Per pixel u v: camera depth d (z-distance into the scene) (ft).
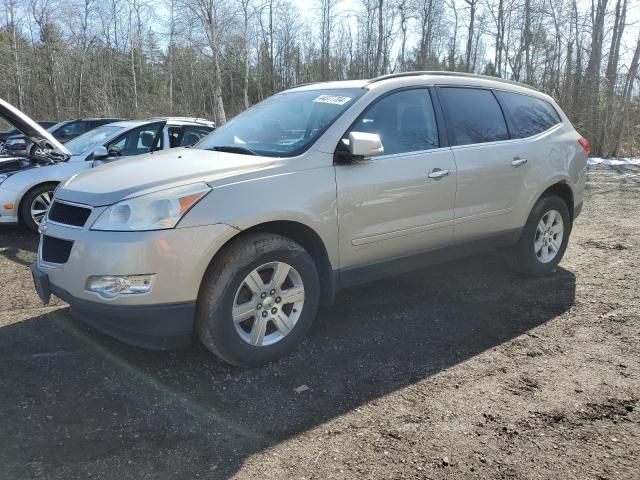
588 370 11.09
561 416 9.41
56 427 9.00
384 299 15.14
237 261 10.34
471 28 109.19
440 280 16.79
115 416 9.34
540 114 17.04
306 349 11.98
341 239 11.87
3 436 8.72
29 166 22.84
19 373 10.75
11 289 15.75
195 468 8.04
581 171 17.72
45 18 123.65
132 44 128.36
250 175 10.68
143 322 9.87
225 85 171.01
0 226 24.20
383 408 9.68
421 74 14.26
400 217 12.82
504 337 12.73
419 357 11.68
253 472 7.96
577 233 23.41
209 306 10.24
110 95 131.95
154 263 9.56
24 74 123.75
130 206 9.77
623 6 71.77
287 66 176.86
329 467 8.07
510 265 17.10
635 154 72.13
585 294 15.61
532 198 15.97
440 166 13.46
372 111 12.70
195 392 10.16
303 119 12.87
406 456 8.32
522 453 8.40
